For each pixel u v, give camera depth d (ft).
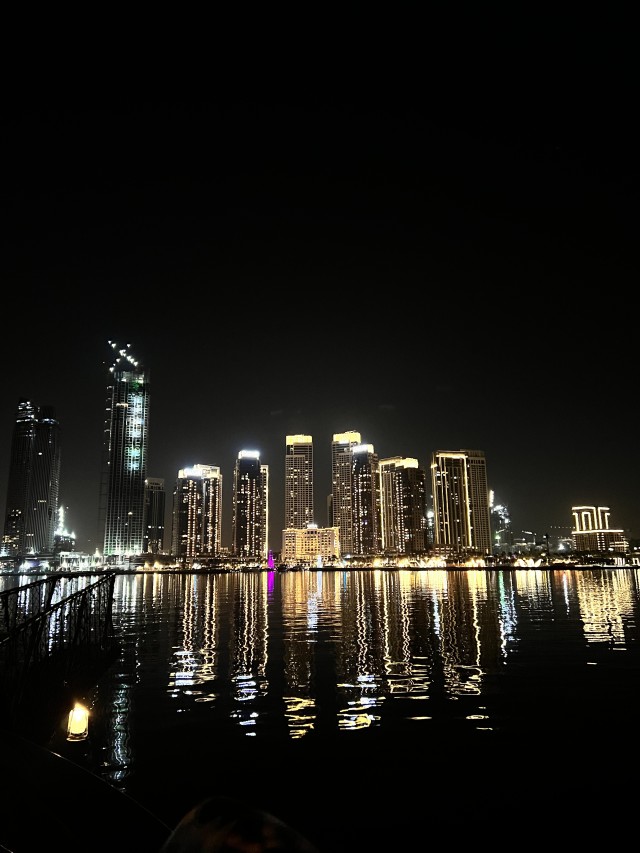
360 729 44.37
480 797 32.12
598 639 92.48
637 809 30.40
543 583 398.21
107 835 8.88
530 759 37.86
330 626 120.57
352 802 31.45
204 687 59.16
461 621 127.54
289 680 62.59
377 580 550.36
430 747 40.27
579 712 48.47
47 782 10.63
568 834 27.84
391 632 107.45
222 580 622.95
